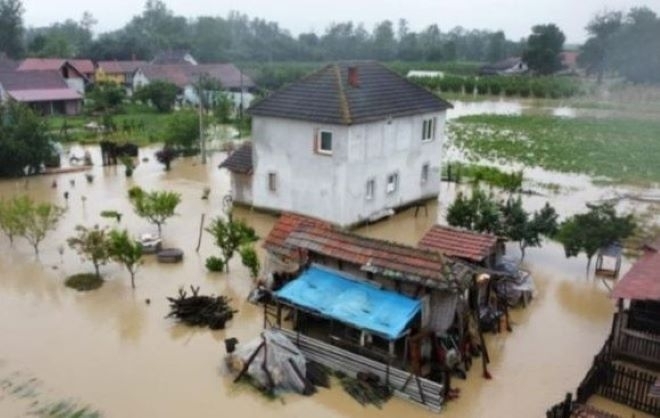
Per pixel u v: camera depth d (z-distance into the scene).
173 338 17.77
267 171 29.31
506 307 18.70
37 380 15.45
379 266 16.42
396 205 30.28
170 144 43.78
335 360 16.19
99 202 31.89
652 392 13.32
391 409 14.59
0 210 24.81
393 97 29.30
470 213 24.06
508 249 25.66
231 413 14.32
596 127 60.66
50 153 38.75
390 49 156.88
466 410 14.57
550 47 121.44
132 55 108.56
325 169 27.03
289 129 27.78
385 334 14.90
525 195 34.22
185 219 29.06
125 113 66.31
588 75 122.19
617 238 22.16
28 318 18.81
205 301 19.23
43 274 22.23
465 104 86.50
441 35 199.12
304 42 151.38
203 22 153.00
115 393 15.00
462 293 15.85
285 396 15.02
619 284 16.16
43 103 64.31
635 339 16.41
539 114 72.94
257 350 15.72
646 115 72.81
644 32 114.38
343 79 28.25
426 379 15.06
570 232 22.53
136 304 19.89
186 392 15.11
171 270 22.75
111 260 23.39
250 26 173.62
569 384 15.70
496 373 16.17
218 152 45.38
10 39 109.25
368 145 27.38
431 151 31.81
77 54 113.06
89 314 19.17
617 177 38.94
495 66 129.50
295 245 18.27
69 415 14.09
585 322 19.25
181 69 81.75
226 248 22.30
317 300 16.55
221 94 64.81
